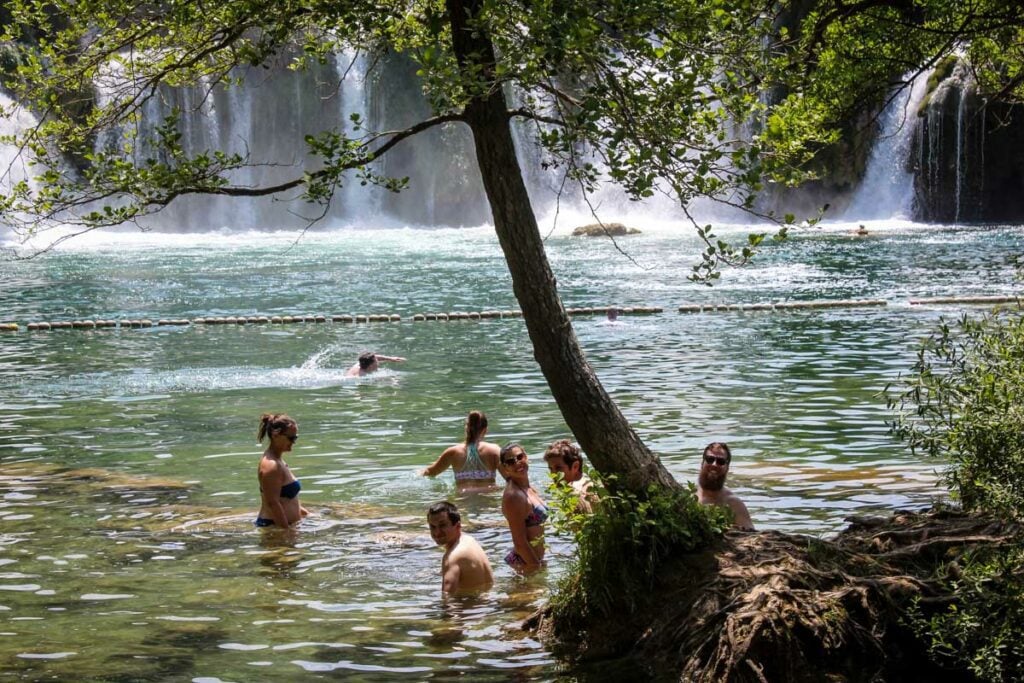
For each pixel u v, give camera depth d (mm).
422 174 52938
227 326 23344
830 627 6129
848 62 10297
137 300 27312
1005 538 6582
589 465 11109
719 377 16281
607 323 22344
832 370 16625
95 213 6617
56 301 27250
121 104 7109
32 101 7082
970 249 35469
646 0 5898
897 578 6484
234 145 51281
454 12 6762
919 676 6102
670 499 6836
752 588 6359
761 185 5980
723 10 6152
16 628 7133
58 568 8391
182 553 8766
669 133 6027
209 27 7270
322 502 10242
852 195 50062
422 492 10562
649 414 13680
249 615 7375
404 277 31406
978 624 6012
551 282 7027
